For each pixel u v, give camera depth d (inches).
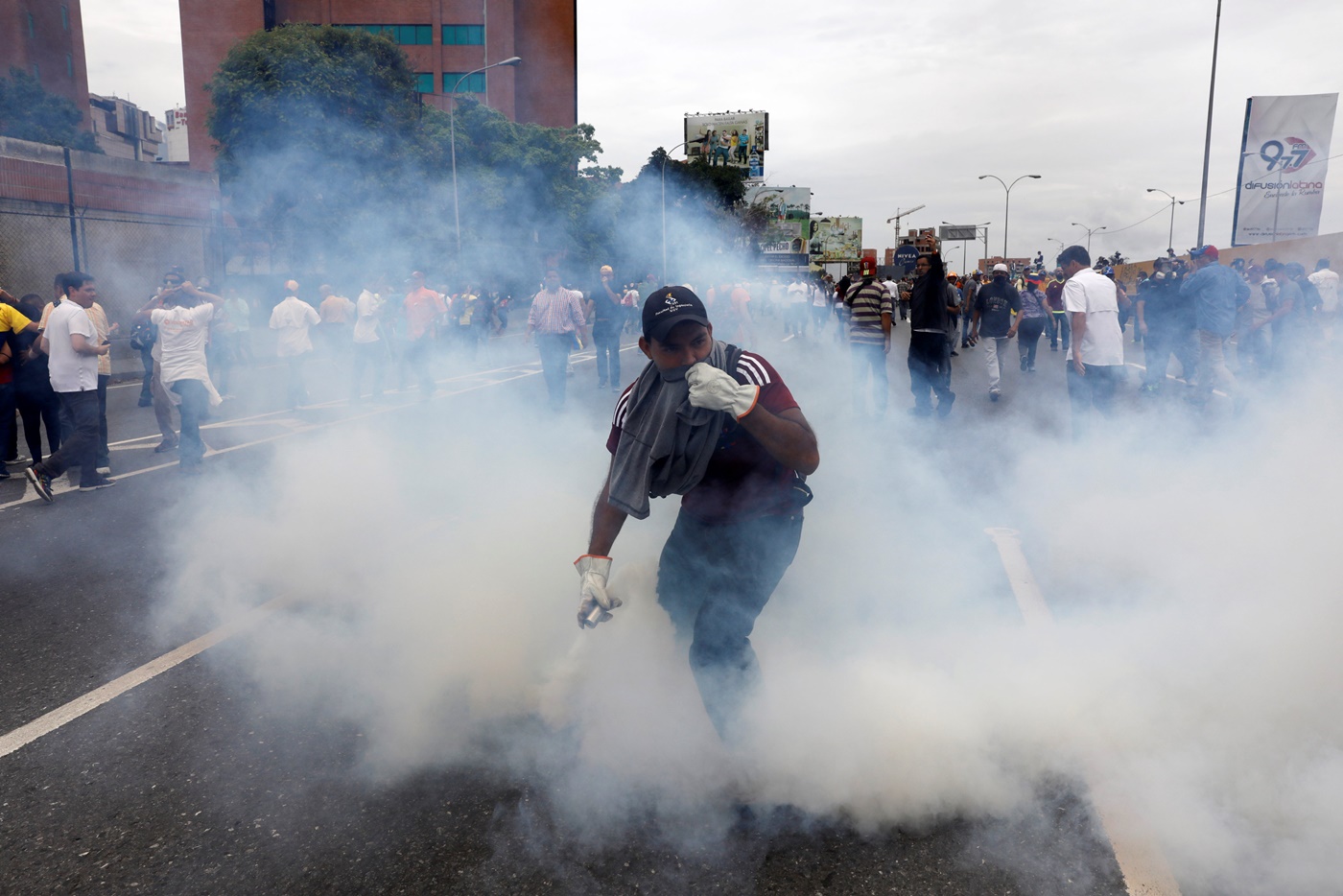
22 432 399.5
